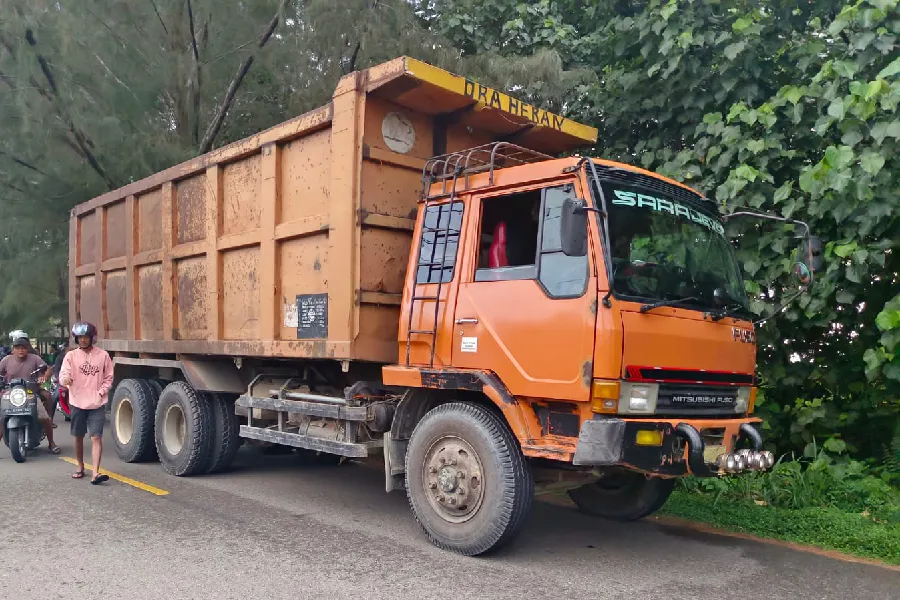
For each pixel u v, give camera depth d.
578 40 9.98
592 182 5.01
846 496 6.88
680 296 5.21
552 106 9.98
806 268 5.71
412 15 11.69
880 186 6.43
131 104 12.60
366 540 5.71
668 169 8.06
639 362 4.77
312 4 11.38
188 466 8.05
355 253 6.01
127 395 9.21
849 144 6.54
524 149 5.88
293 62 12.98
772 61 7.99
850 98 6.34
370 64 11.33
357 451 6.11
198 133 14.03
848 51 6.89
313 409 6.61
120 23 12.74
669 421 4.83
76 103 12.09
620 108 8.90
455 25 10.91
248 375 8.18
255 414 7.53
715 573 5.15
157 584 4.61
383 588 4.62
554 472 5.55
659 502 6.29
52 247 13.52
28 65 11.58
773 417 7.91
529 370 5.04
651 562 5.38
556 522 6.55
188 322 8.35
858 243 6.75
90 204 10.61
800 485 6.91
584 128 7.04
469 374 5.33
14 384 9.02
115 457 9.52
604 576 5.00
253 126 14.35
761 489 6.96
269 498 7.18
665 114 8.47
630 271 4.93
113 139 12.19
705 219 5.77
